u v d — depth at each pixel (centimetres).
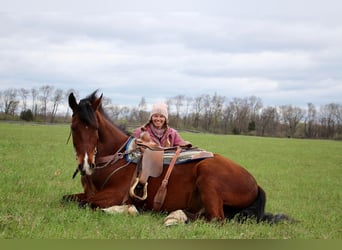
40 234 580
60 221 657
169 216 705
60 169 1536
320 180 1831
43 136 4025
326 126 13862
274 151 4009
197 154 777
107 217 696
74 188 1092
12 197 873
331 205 1172
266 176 1866
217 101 13975
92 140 729
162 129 846
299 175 2002
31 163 1675
